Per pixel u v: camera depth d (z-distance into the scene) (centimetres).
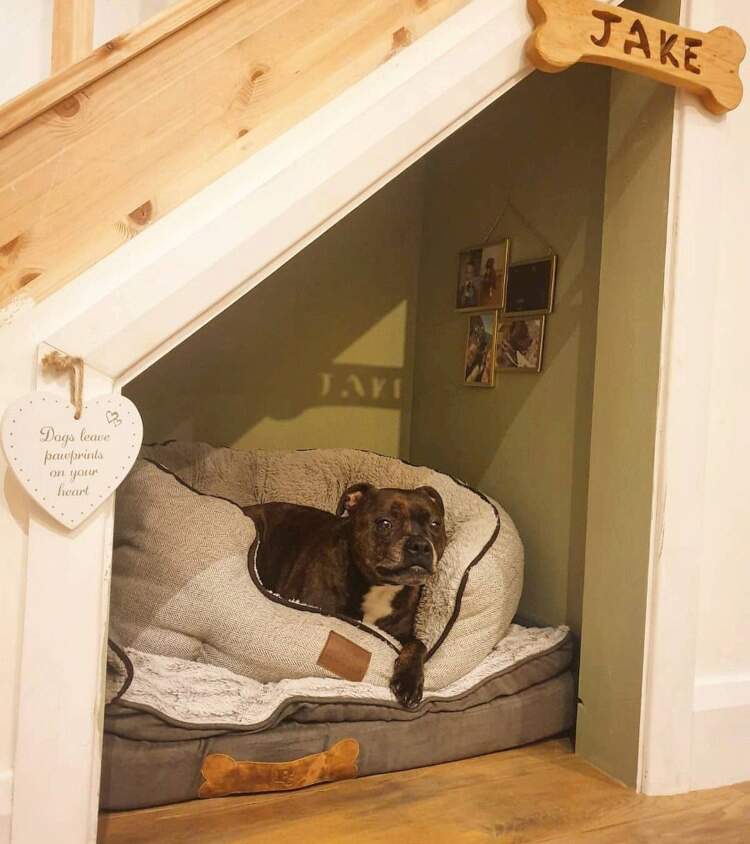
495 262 275
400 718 191
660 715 183
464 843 156
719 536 193
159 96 137
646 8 190
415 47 151
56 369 130
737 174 190
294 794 176
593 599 201
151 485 204
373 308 325
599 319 204
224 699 179
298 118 145
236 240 140
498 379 274
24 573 129
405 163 153
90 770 134
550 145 251
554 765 198
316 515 249
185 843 151
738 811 177
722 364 191
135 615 191
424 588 221
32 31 229
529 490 256
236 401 304
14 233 130
